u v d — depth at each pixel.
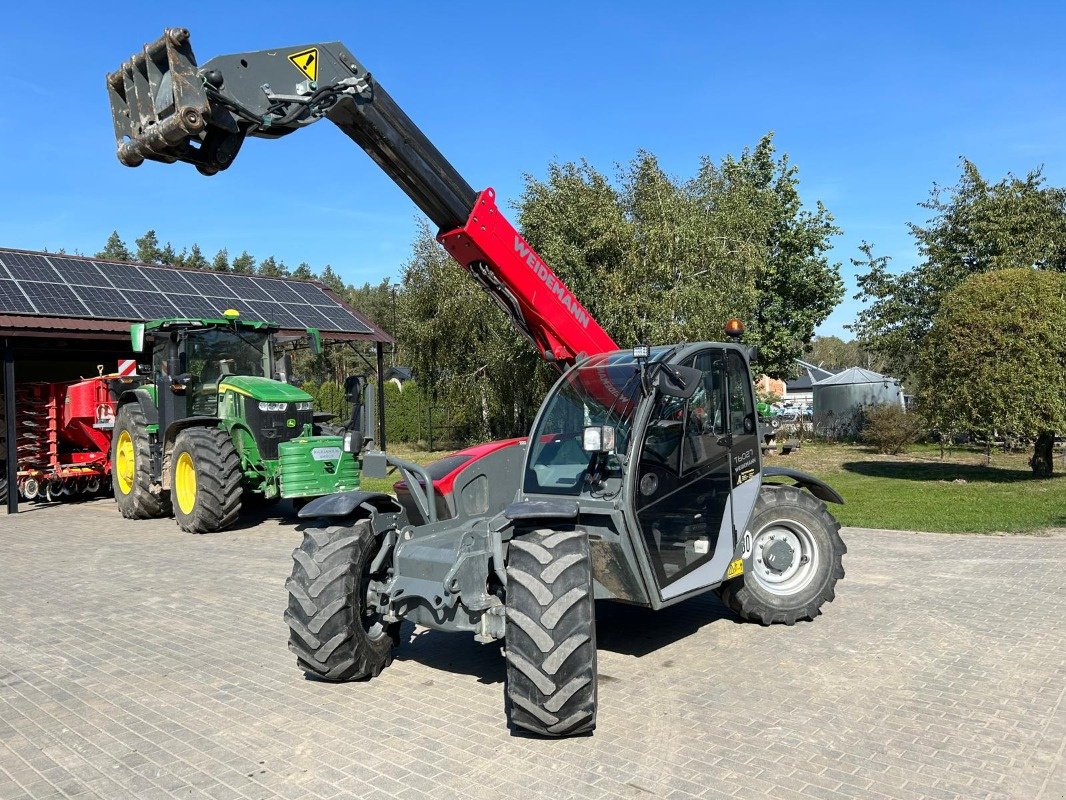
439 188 5.43
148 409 11.91
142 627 6.26
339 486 10.74
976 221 18.48
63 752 3.99
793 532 5.98
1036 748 3.75
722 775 3.53
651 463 4.74
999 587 6.85
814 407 29.53
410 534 5.04
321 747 3.96
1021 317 13.05
